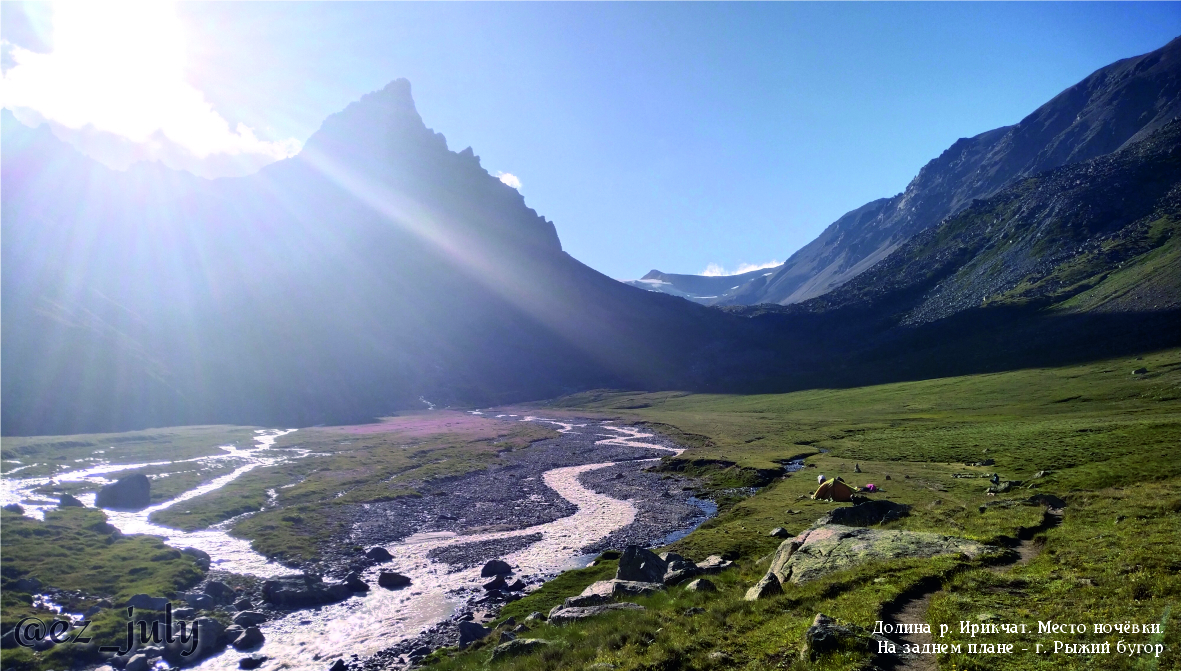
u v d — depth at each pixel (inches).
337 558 1797.5
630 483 3063.5
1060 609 705.6
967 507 1489.9
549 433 5556.1
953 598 776.9
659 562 1302.9
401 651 1140.5
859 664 624.1
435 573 1659.7
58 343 5831.7
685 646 746.2
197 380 7066.9
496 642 1042.1
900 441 3762.3
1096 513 1189.1
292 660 1112.8
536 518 2322.8
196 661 1111.0
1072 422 3563.0
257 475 3110.2
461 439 5019.7
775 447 4030.5
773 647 710.5
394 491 2800.2
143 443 4227.4
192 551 1713.8
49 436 4173.2
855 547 1067.9
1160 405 3966.5
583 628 937.5
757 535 1761.8
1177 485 1445.6
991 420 4382.4
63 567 1480.1
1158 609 661.9
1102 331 7012.8
